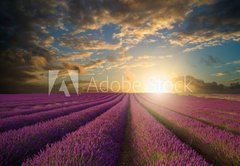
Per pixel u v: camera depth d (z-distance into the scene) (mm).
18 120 7816
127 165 4156
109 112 10484
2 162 3357
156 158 3461
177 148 3830
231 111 15344
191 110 15820
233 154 3936
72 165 2652
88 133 4688
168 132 5816
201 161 3068
